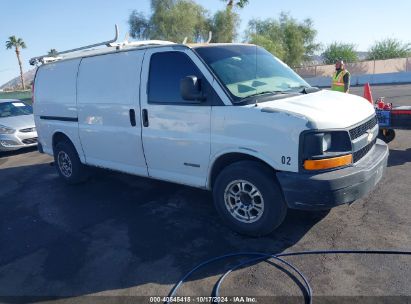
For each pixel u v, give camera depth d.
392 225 4.12
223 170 4.10
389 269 3.34
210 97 4.11
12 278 3.74
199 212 4.94
